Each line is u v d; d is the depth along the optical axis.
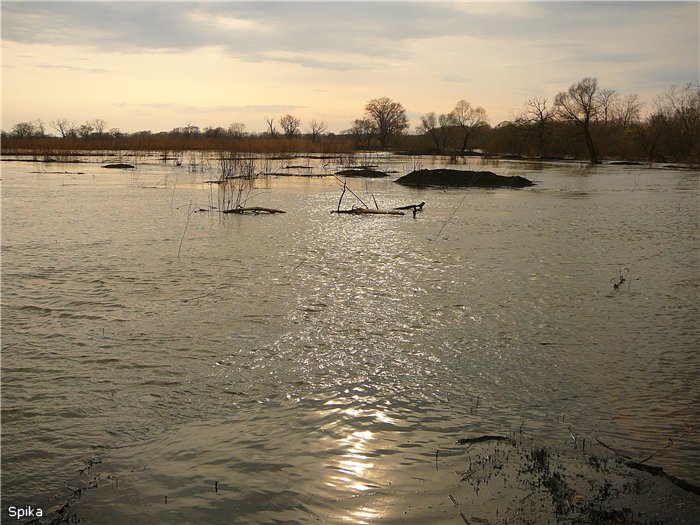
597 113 77.94
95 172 47.84
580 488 5.16
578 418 6.61
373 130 135.25
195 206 25.86
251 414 6.66
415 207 24.75
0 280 12.48
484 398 7.13
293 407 6.83
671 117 79.88
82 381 7.52
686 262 15.15
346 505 4.96
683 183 43.19
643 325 10.01
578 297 11.70
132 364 8.06
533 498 5.00
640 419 6.59
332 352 8.59
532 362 8.29
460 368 8.06
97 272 13.26
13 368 7.90
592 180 46.31
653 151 79.38
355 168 56.84
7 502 5.06
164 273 13.23
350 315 10.34
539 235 19.34
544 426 6.42
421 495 5.09
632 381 7.66
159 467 5.58
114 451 5.89
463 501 4.99
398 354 8.55
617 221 22.91
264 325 9.75
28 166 55.00
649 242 18.17
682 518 4.73
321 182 42.28
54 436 6.18
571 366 8.16
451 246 17.09
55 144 81.25
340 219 22.47
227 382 7.52
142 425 6.41
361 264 14.43
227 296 11.44
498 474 5.40
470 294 11.83
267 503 5.00
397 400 7.04
